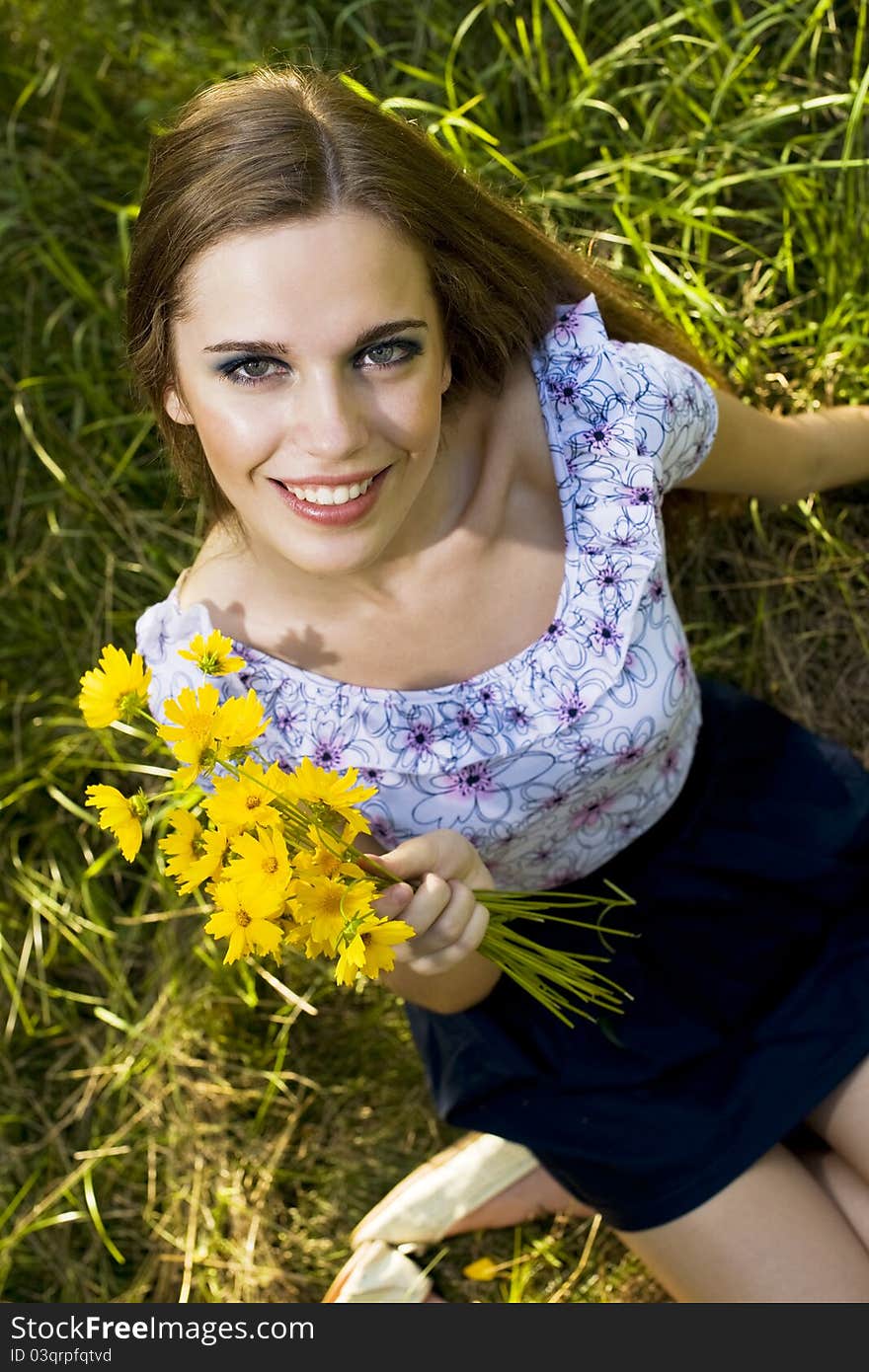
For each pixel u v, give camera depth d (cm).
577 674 109
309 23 194
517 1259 162
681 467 121
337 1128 177
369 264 87
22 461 193
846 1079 128
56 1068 182
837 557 173
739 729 140
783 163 165
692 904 133
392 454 92
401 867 94
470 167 172
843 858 136
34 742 190
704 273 174
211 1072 179
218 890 80
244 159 85
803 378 170
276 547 97
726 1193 125
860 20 157
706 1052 129
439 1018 135
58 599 194
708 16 167
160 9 201
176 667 108
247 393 89
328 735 109
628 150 176
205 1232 174
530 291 109
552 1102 129
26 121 199
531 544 111
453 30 187
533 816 114
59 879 185
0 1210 178
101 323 196
